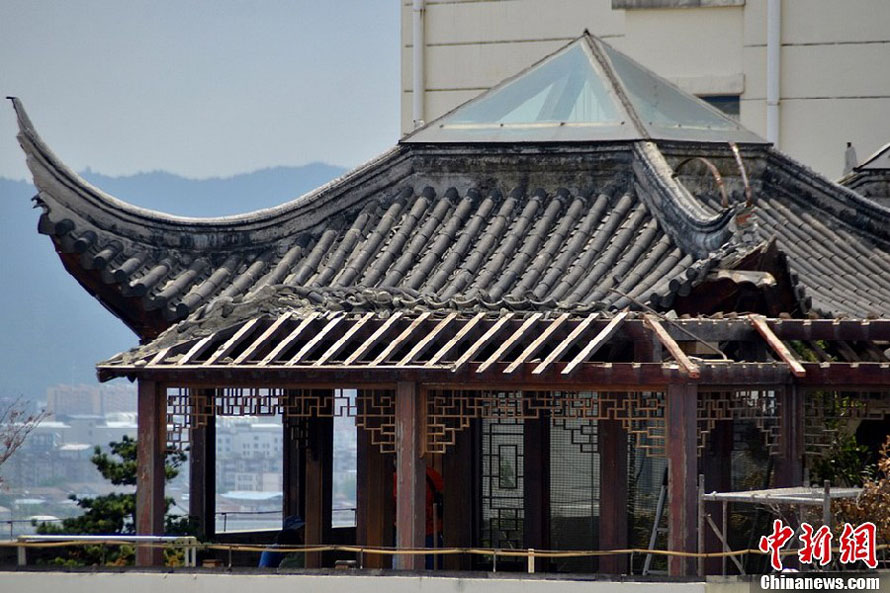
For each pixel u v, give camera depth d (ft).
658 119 144.15
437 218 139.95
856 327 120.06
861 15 222.48
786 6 223.92
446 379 115.55
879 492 111.75
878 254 149.28
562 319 117.19
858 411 126.21
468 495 147.64
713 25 225.56
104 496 173.17
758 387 118.93
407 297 126.41
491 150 141.38
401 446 116.67
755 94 224.12
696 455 110.73
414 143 142.51
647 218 135.64
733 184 146.82
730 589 106.32
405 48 240.12
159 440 122.01
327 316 122.83
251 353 120.06
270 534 171.83
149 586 115.03
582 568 145.48
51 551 156.66
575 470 146.10
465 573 109.40
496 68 234.99
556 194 140.77
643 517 141.59
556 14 231.71
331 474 154.92
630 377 110.93
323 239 139.33
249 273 135.64
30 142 128.88
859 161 222.28
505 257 134.00
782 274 119.65
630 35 228.02
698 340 116.88
